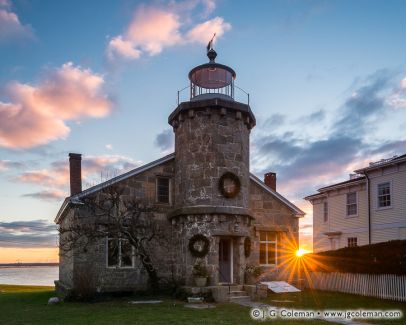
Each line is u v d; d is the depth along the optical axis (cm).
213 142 1853
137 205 1772
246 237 1878
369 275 1898
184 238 1827
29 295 2167
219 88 2102
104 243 1819
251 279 1827
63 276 2138
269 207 2223
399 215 2506
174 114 1975
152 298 1730
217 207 1777
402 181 2509
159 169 2009
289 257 2242
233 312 1370
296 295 1923
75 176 2033
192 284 1748
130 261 1872
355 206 2966
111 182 1864
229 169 1864
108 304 1564
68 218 2027
